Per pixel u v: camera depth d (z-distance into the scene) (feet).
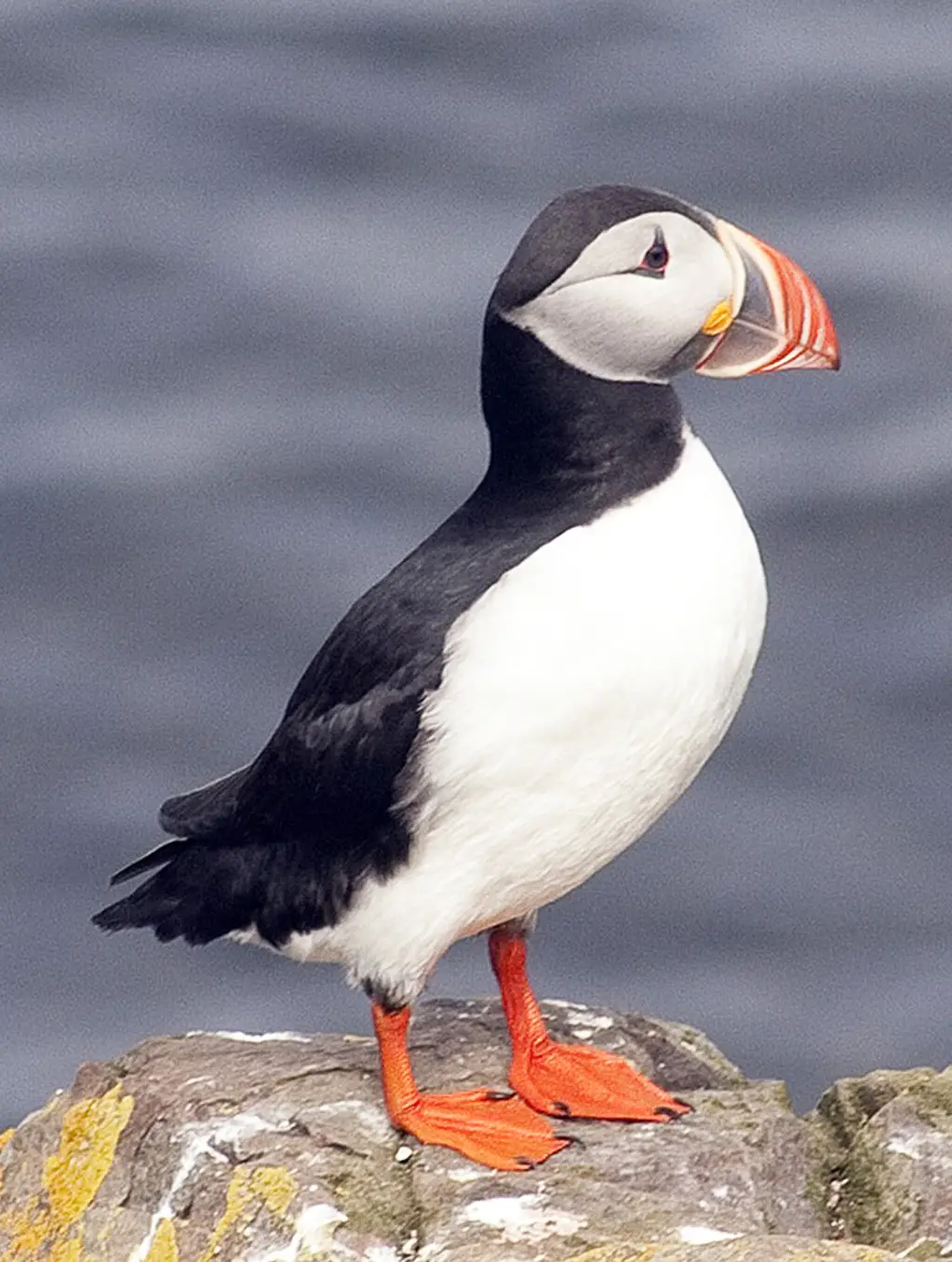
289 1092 28.27
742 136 78.07
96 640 59.67
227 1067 28.94
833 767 55.42
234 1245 26.12
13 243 72.84
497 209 74.64
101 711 57.77
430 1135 27.22
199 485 63.77
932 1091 28.32
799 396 66.64
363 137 78.07
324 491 63.67
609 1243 25.08
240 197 75.41
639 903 52.24
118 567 61.57
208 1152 27.20
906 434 65.00
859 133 77.82
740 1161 27.17
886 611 59.77
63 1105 29.17
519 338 26.55
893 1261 23.27
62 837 54.65
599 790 26.43
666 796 27.17
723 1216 26.21
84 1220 27.45
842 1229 26.96
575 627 25.80
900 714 56.80
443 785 26.23
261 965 51.39
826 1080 48.52
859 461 64.13
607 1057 28.99
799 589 60.59
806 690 57.36
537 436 26.71
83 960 51.75
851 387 66.85
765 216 74.43
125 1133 28.07
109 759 56.54
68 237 73.10
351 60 82.38
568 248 26.23
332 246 72.74
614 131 78.54
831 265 71.51
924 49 82.12
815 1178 27.55
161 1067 28.94
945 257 71.56
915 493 62.90
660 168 76.74
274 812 27.45
